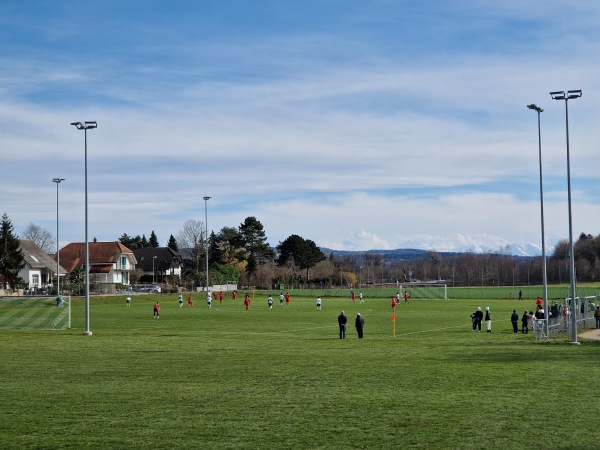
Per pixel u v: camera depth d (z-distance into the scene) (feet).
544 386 85.87
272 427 64.90
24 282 428.15
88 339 160.56
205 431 63.57
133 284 532.73
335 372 100.22
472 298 435.53
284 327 205.36
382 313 280.10
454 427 64.03
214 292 480.64
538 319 176.35
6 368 106.93
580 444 57.52
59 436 62.13
